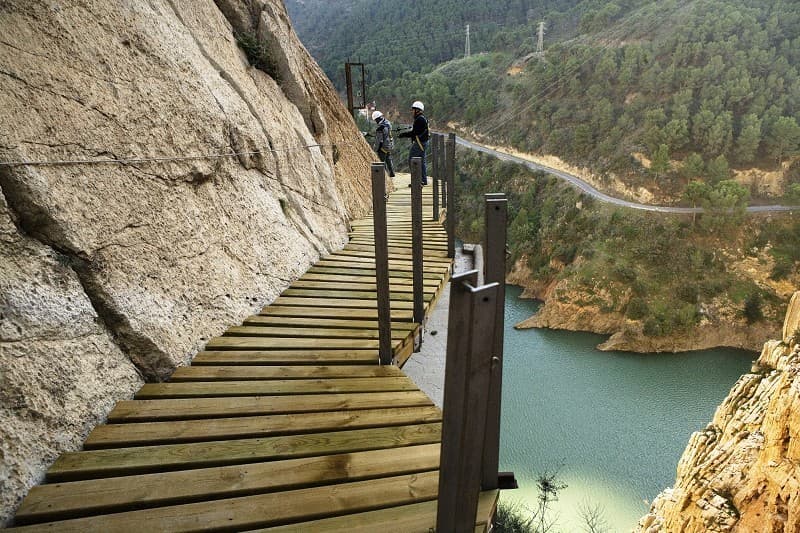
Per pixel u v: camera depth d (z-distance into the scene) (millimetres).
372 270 5543
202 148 4281
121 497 2055
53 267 2607
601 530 17562
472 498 1279
